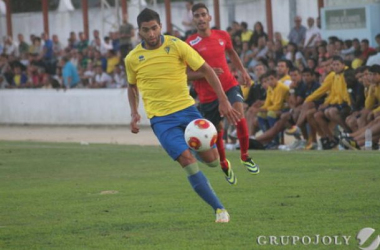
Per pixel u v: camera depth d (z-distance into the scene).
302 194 13.98
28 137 31.36
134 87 12.55
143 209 13.16
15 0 47.47
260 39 32.44
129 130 32.19
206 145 11.52
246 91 26.50
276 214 12.23
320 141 23.62
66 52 41.66
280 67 25.31
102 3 40.75
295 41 33.47
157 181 16.61
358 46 27.66
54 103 36.09
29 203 14.32
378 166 17.31
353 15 31.17
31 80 40.34
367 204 12.73
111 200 14.27
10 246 10.73
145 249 10.20
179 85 12.02
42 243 10.85
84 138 29.92
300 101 24.34
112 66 37.22
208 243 10.41
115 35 39.28
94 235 11.23
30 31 47.22
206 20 15.95
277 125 24.52
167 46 12.03
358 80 22.80
